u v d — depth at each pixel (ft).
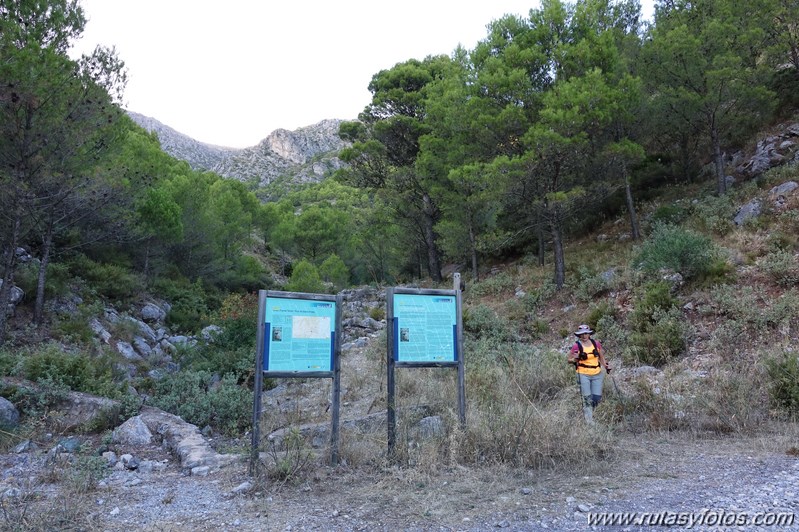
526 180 48.06
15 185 36.58
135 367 41.73
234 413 24.38
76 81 38.93
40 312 41.93
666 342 31.32
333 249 149.89
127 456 18.34
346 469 16.14
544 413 18.01
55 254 50.70
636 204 65.62
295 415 24.08
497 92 50.14
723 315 33.24
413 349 17.60
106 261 65.62
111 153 45.34
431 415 21.44
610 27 62.03
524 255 72.95
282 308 16.49
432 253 82.94
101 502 13.57
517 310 47.62
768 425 20.59
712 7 57.62
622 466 15.93
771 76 58.34
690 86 54.24
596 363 23.00
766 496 12.41
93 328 45.65
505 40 55.11
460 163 63.98
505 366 29.09
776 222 42.68
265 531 11.21
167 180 86.22
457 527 11.15
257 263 112.47
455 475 15.16
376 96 87.20
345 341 52.85
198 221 86.33
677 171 66.80
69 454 18.85
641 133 59.06
